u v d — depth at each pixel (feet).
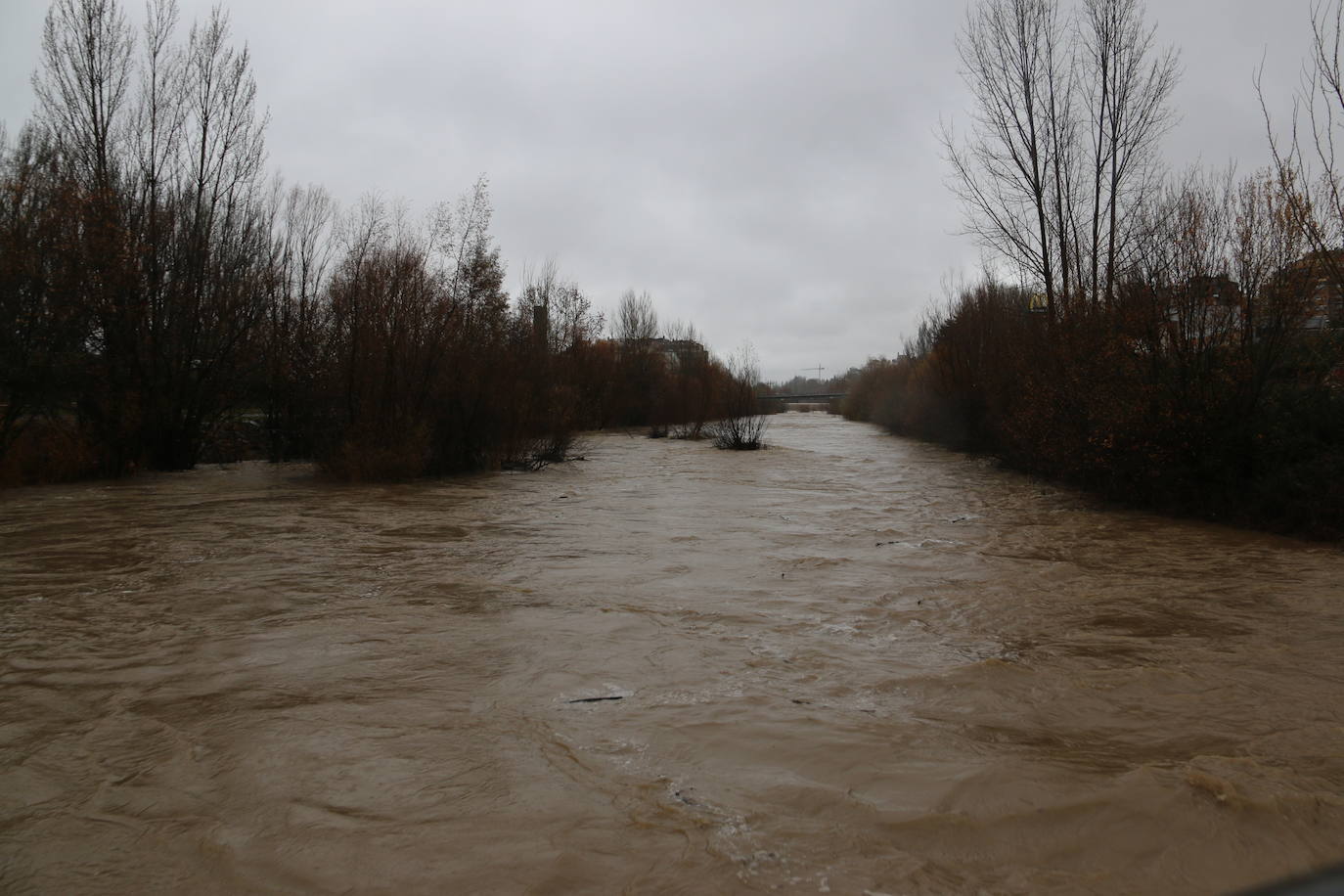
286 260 85.87
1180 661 16.96
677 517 38.99
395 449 57.47
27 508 41.73
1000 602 22.22
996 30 65.67
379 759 12.02
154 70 61.82
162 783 11.34
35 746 12.58
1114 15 61.52
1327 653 17.56
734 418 96.58
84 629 19.13
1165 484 41.42
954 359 89.04
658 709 14.07
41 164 60.18
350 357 57.98
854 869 9.01
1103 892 8.56
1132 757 12.11
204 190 64.28
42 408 53.16
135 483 54.19
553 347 124.16
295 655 17.12
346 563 27.09
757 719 13.61
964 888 8.63
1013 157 66.23
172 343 61.26
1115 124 62.08
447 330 62.18
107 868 9.21
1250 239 39.65
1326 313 39.99
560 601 21.93
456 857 9.31
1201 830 9.71
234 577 24.86
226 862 9.28
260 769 11.71
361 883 8.80
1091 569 26.99
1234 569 27.12
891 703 14.43
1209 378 40.65
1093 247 60.34
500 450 67.00
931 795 10.78
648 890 8.61
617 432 134.92
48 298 52.49
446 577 24.93
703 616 20.38
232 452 72.38
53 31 58.44
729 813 10.34
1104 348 45.78
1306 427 37.99
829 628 19.43
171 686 15.30
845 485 55.57
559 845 9.53
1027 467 59.52
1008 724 13.48
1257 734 13.08
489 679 15.65
